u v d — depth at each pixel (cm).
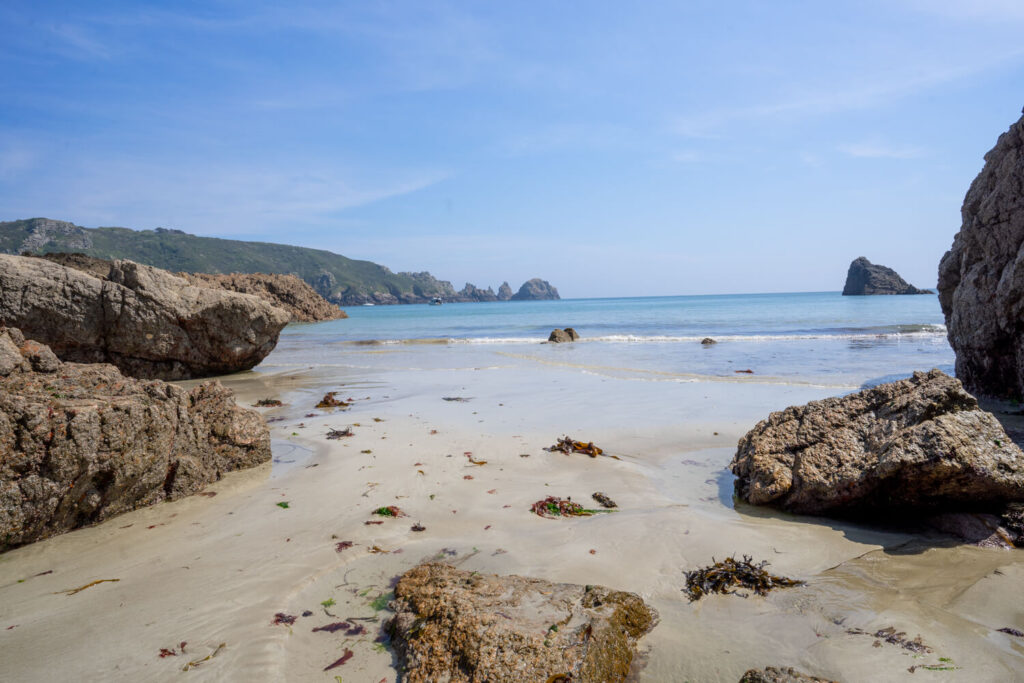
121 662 371
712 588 470
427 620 392
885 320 4344
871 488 612
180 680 352
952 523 596
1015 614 427
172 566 509
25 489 542
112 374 746
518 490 708
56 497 565
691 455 880
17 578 488
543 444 930
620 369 1923
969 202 1424
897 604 447
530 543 550
